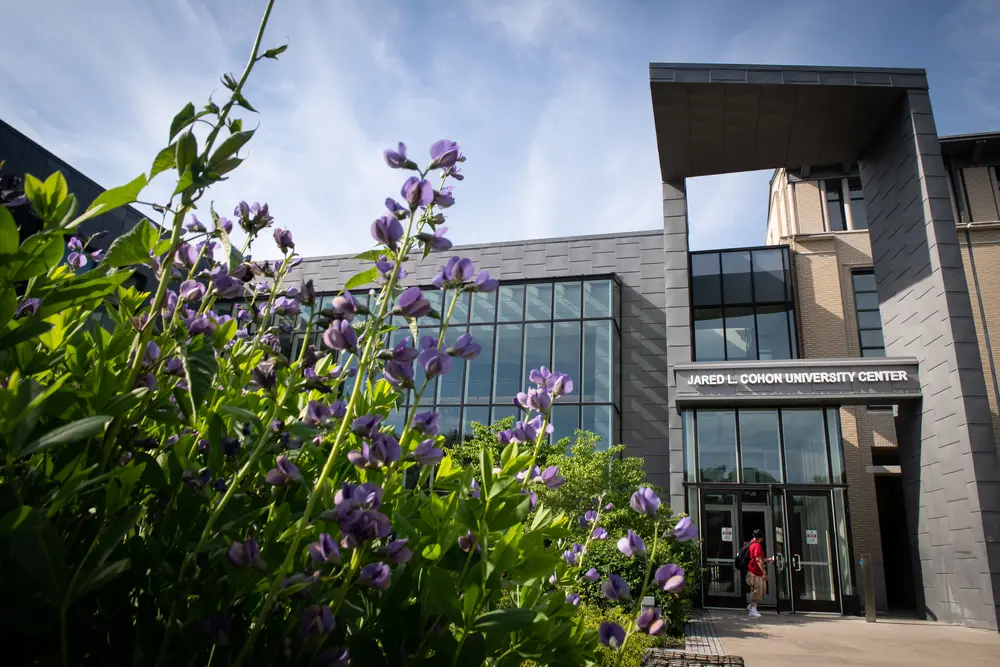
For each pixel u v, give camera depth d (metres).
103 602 1.20
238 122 1.41
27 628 1.05
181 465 1.50
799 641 9.66
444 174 1.87
